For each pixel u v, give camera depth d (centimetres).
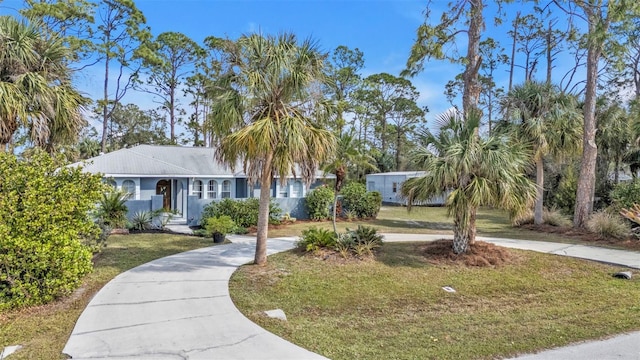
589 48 1245
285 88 711
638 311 530
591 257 861
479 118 823
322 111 749
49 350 379
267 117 669
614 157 1848
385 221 1705
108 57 2386
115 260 806
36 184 514
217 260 813
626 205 1253
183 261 802
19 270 492
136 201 1312
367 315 518
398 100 3916
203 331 431
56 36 802
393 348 400
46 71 754
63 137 816
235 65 700
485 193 754
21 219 486
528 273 739
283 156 676
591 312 530
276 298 573
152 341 400
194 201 1398
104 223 1073
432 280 685
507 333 447
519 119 1345
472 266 768
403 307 555
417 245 955
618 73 2264
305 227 1430
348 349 395
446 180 775
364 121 3856
